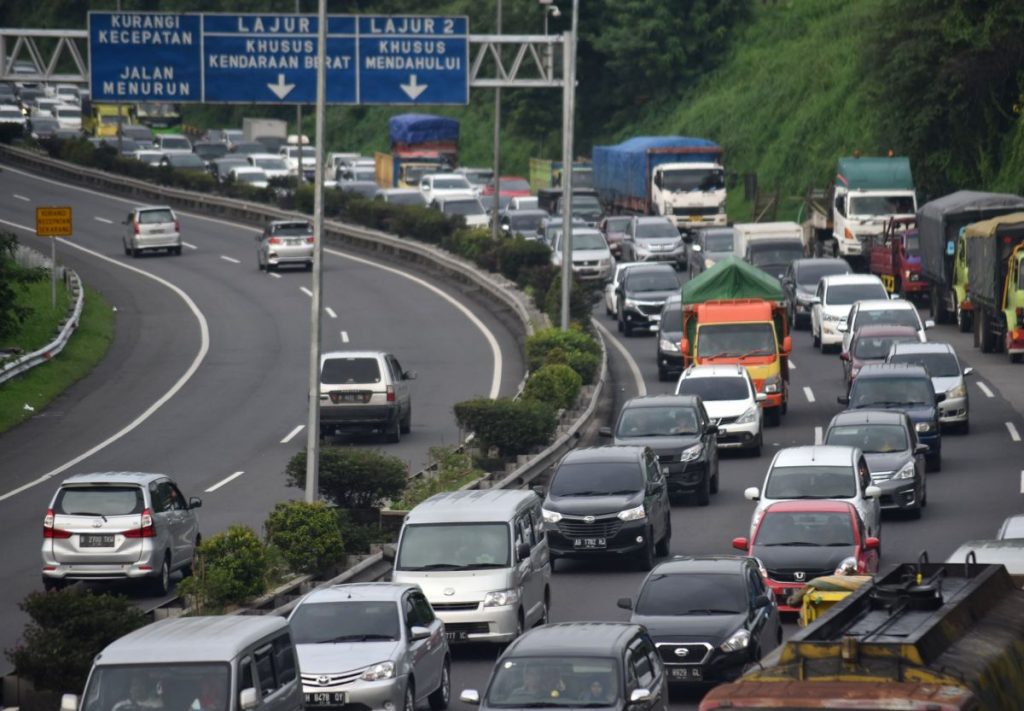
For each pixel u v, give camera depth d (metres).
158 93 129.75
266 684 45.16
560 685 46.59
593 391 132.00
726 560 62.12
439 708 57.69
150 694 42.91
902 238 178.12
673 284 169.62
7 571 80.00
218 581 68.75
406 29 131.62
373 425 113.75
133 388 138.50
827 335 151.00
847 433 93.00
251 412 127.12
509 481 95.38
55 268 183.12
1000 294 141.50
